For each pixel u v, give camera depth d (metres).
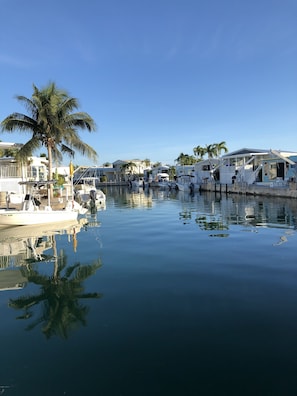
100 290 7.74
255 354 4.90
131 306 6.75
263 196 38.72
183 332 5.60
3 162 30.08
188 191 56.28
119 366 4.69
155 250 11.74
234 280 8.20
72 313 6.50
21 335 5.67
